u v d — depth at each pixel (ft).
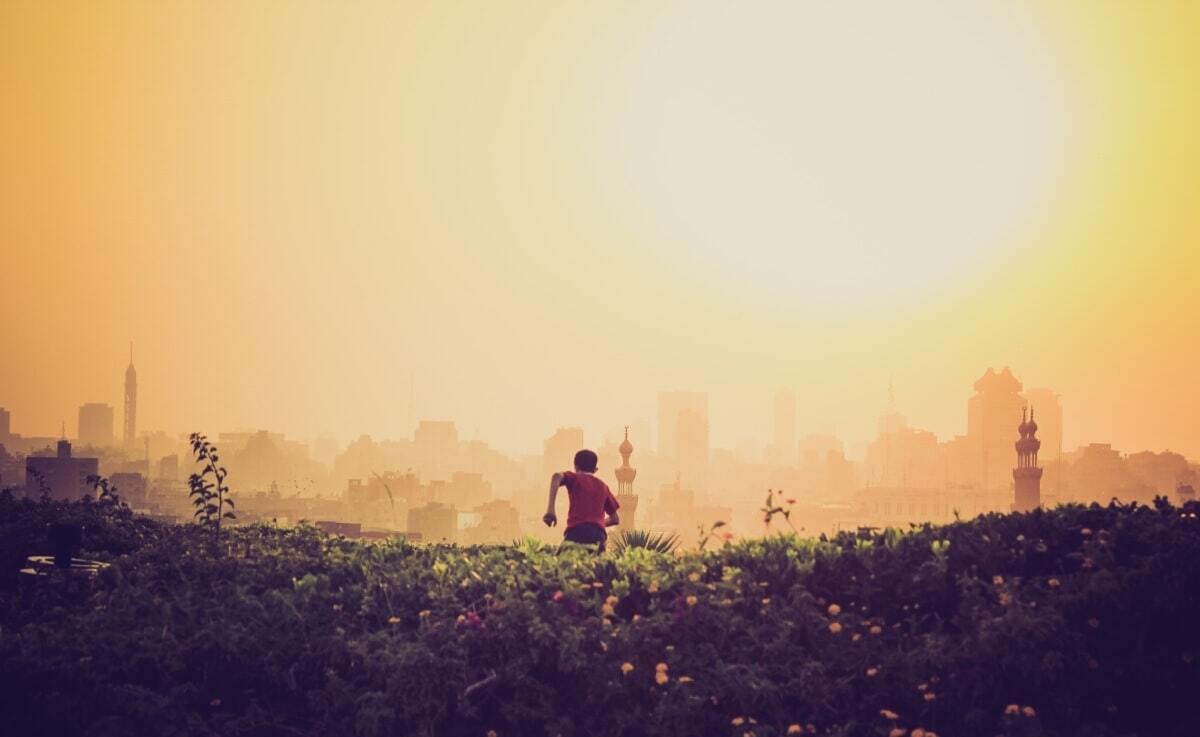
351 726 26.40
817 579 28.12
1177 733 24.32
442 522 362.94
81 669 27.20
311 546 40.34
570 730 25.48
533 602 27.66
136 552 40.88
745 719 24.93
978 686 24.45
